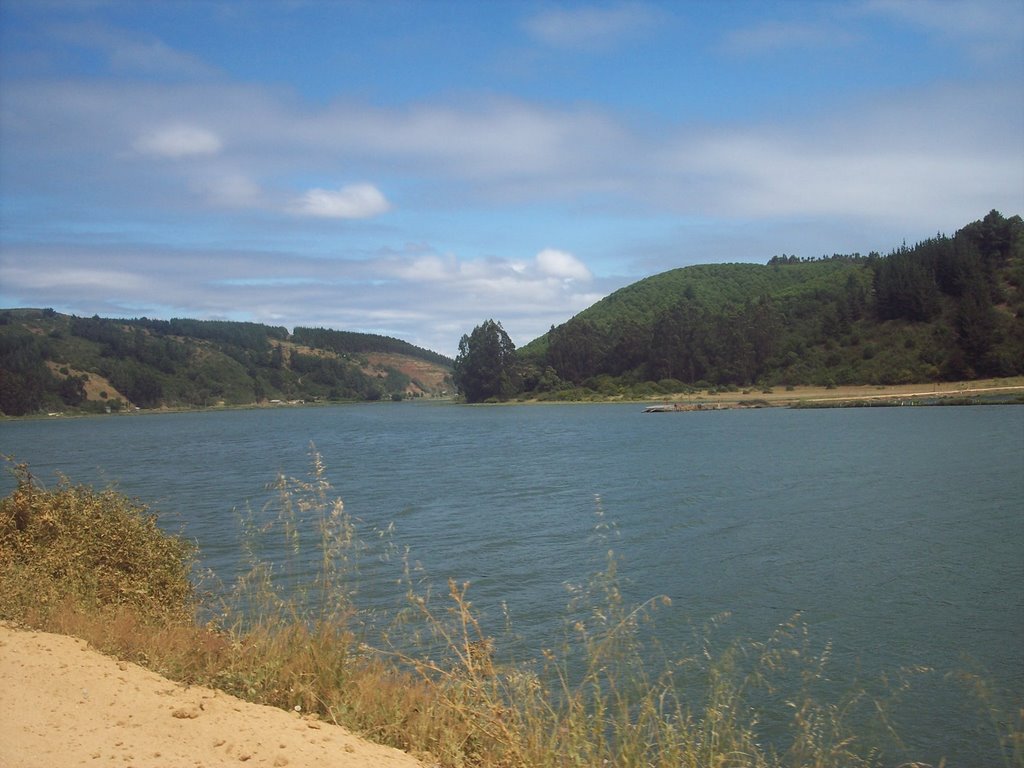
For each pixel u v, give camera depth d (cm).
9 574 888
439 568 1766
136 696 577
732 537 2083
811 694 1020
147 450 6650
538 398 16712
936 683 1066
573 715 621
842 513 2394
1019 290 12412
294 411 19962
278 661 672
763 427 7056
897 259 14162
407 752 566
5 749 460
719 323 15100
